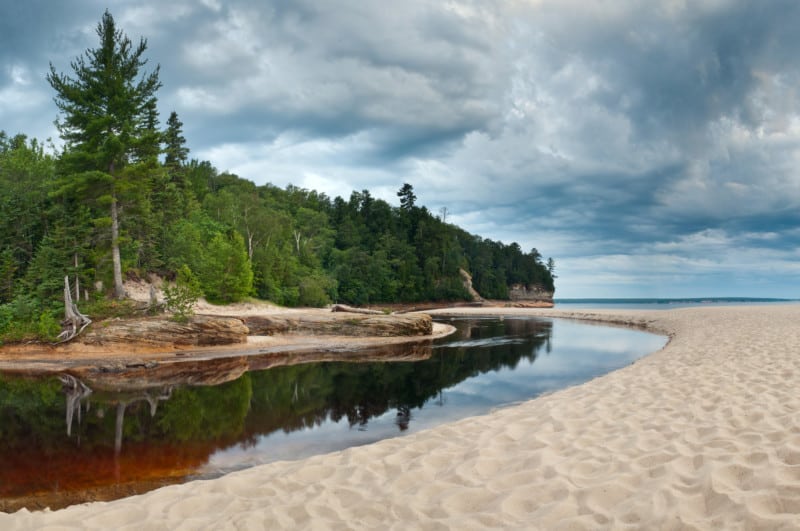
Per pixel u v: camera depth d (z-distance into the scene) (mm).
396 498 4453
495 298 113188
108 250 29109
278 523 4117
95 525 4227
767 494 3502
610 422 6609
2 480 6695
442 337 28188
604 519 3609
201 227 47844
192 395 12578
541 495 4180
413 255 89250
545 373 14992
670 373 10523
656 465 4570
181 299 22562
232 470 7055
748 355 11875
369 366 17297
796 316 28406
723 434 5367
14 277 27438
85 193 26359
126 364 17109
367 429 9203
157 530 4109
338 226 88812
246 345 22719
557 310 69812
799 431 5180
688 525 3307
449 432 6941
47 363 17531
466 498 4312
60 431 9289
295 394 12547
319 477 5375
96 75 26812
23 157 32219
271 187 97750
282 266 51031
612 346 22766
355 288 74625
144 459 7582
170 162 55781
